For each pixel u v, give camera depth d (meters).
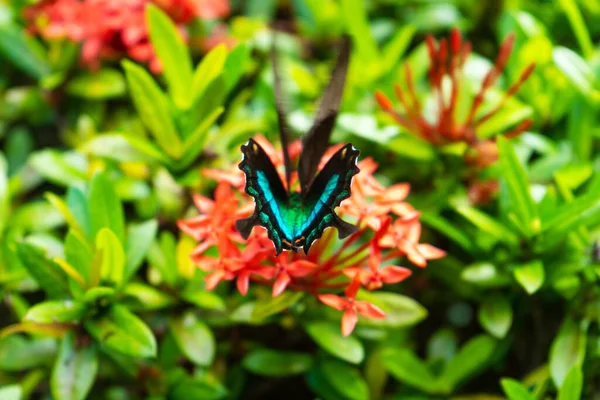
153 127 0.68
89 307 0.65
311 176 0.63
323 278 0.64
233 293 0.72
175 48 0.68
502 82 0.75
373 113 0.74
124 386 0.70
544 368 0.69
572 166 0.69
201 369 0.71
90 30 0.75
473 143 0.70
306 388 0.75
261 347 0.72
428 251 0.64
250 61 0.77
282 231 0.61
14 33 0.77
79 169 0.72
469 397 0.70
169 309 0.68
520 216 0.67
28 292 0.77
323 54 0.79
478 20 0.80
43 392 0.74
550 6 0.79
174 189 0.72
